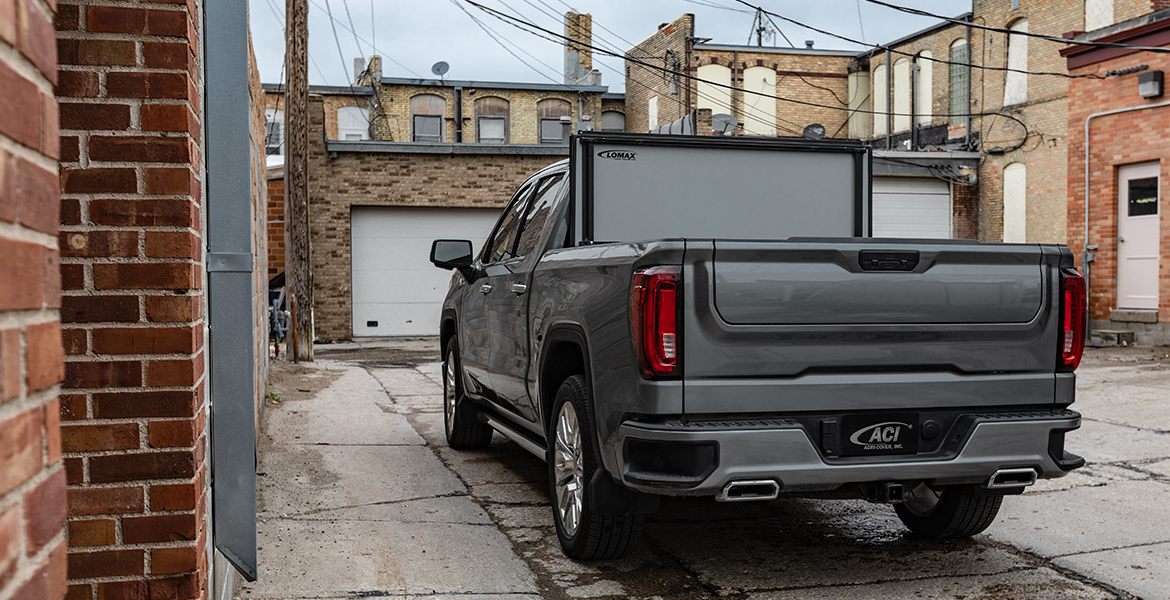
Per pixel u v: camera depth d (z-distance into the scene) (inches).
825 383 144.7
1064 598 152.5
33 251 41.9
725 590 157.5
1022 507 213.0
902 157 936.9
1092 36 622.8
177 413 104.5
